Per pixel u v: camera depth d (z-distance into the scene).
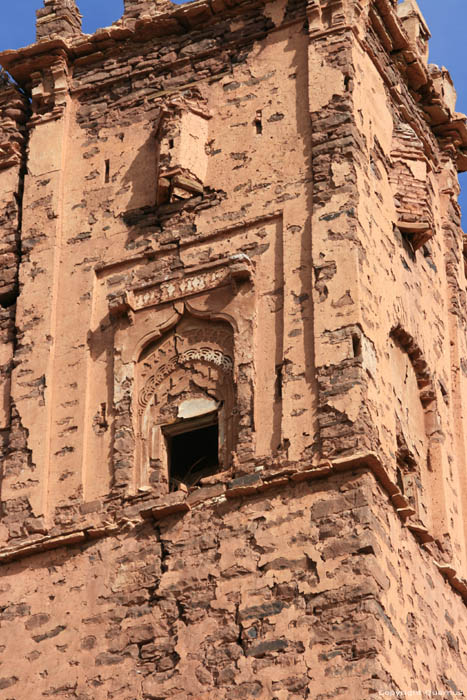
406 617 37.50
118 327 41.09
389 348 40.62
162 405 40.22
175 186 41.72
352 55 42.06
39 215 43.16
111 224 42.41
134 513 38.91
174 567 37.91
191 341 40.50
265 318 39.81
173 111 42.38
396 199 42.66
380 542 37.09
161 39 44.22
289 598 36.66
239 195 41.38
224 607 37.06
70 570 38.81
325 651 35.84
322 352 38.78
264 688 35.94
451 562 40.84
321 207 40.34
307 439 38.09
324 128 41.28
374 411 38.50
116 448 39.81
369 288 39.88
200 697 36.34
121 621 37.81
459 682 39.28
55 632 38.28
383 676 35.53
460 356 44.75
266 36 43.06
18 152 44.50
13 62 44.94
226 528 37.88
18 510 39.81
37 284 42.28
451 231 45.97
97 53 44.59
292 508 37.50
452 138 46.62
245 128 42.12
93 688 37.38
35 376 41.19
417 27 46.34
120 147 43.31
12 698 37.88
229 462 38.94
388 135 43.09
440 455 42.09
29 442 40.50
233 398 39.53
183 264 41.16
